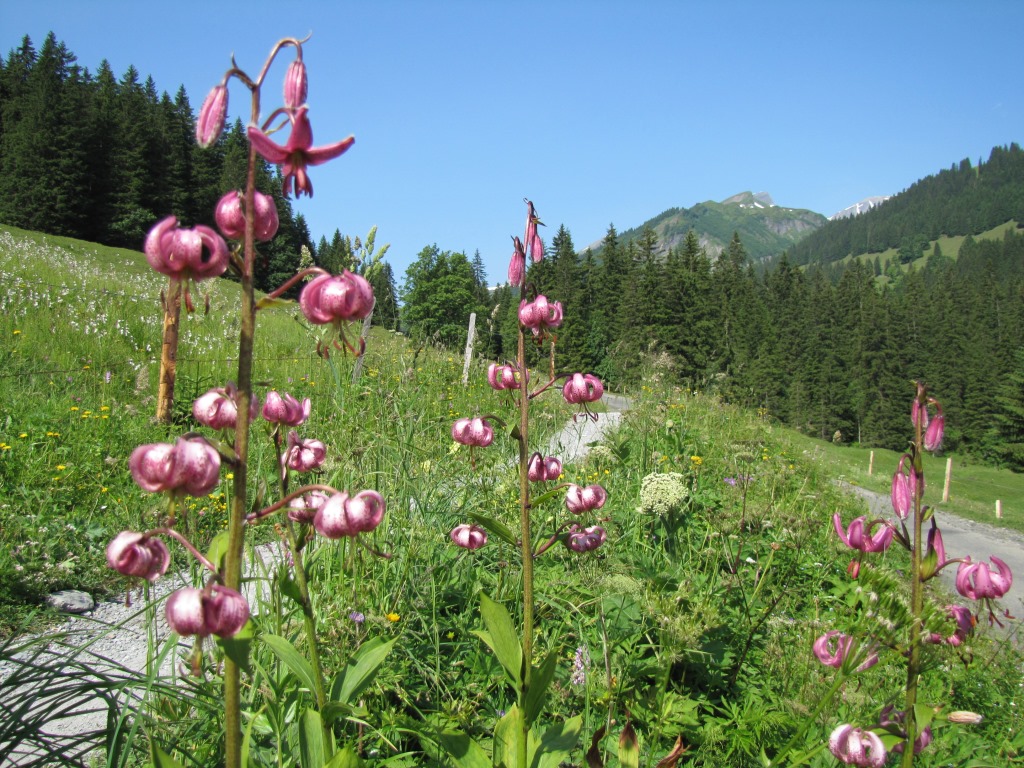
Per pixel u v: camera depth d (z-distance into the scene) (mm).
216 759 2186
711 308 54562
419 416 4938
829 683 3094
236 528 1506
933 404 2080
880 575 2088
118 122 47906
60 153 44250
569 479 5363
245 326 1530
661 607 2857
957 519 14086
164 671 2984
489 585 3516
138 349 9375
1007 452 51438
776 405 53688
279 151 1472
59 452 5605
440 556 3570
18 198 44156
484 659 2977
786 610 4016
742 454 5887
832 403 59375
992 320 77000
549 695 2744
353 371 5797
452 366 9156
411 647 2936
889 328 59375
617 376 11812
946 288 83312
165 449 1369
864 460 26500
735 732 2764
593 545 2680
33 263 14219
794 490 6938
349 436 4328
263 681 2438
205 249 1434
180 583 3725
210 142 1484
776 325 71062
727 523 4469
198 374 7891
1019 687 3885
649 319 49125
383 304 8961
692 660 2977
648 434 7258
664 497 4297
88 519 4793
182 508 1541
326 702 1826
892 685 3541
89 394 7352
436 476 4137
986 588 1984
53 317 9734
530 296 2520
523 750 2000
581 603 3188
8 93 58875
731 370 44875
